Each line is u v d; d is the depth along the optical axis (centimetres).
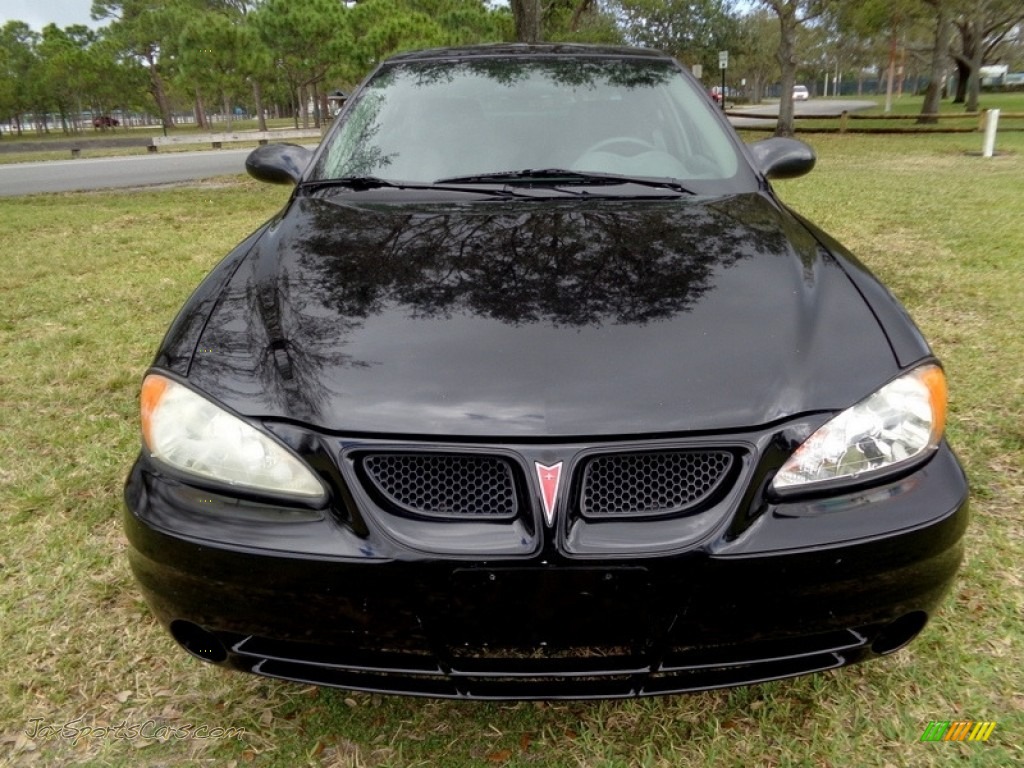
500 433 152
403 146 271
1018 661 204
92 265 656
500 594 150
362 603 153
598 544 149
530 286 185
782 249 206
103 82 5003
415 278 191
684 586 150
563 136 271
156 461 169
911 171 1224
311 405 160
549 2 2188
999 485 290
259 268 207
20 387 390
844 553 153
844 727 186
